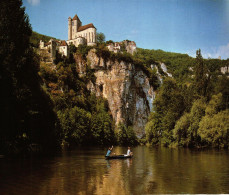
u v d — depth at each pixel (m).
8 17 37.88
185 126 67.81
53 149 56.22
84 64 176.50
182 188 19.67
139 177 24.27
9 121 35.72
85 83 172.38
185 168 30.14
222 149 59.84
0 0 38.75
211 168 29.95
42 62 150.00
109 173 26.59
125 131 137.12
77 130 96.00
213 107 60.41
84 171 27.81
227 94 58.38
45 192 17.95
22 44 39.34
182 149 65.12
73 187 19.59
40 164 31.55
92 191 18.50
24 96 37.50
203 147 68.31
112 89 177.00
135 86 186.12
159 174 25.95
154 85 197.38
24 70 39.16
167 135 78.69
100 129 114.75
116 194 17.78
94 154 51.91
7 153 36.53
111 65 180.50
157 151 61.12
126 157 43.03
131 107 181.88
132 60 186.12
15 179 21.86
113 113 173.62
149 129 89.88
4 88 35.06
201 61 86.19
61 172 26.33
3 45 36.25
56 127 57.84
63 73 152.12
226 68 92.62
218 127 54.81
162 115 88.69
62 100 129.25
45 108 50.12
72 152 56.66
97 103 166.25
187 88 92.44
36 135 46.88
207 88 81.12
